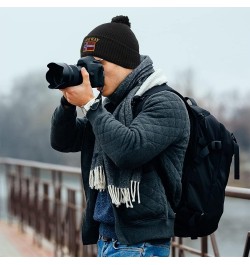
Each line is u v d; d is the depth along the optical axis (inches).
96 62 101.7
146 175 99.2
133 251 99.4
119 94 105.0
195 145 103.3
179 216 104.5
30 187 346.0
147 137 96.2
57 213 275.9
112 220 102.1
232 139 107.5
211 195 104.2
